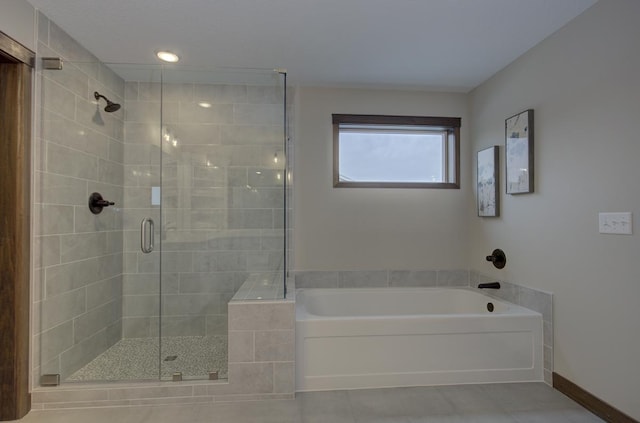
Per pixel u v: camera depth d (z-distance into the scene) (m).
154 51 2.27
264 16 1.85
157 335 2.70
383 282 2.93
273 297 2.03
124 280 2.69
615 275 1.60
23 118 1.73
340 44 2.17
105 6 1.75
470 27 1.95
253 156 2.68
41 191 1.86
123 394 1.83
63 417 1.71
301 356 2.00
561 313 1.94
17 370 1.71
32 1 1.71
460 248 2.99
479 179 2.80
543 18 1.85
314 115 2.89
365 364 2.03
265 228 2.69
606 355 1.65
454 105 3.00
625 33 1.55
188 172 2.71
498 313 2.13
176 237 2.72
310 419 1.70
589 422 1.65
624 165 1.56
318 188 2.89
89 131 2.27
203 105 2.69
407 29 1.98
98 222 2.38
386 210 2.94
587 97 1.76
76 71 2.13
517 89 2.34
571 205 1.86
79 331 2.17
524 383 2.07
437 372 2.05
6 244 1.71
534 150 2.16
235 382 1.88
